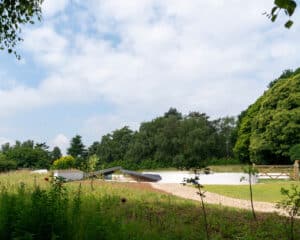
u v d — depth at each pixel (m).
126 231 5.40
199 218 9.23
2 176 18.44
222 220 8.99
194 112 70.38
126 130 75.19
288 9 3.48
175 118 65.56
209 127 65.81
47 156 56.78
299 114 39.00
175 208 10.75
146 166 60.78
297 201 6.59
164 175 31.31
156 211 9.70
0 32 10.15
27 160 52.84
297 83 40.97
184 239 6.94
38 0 10.38
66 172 23.39
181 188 20.22
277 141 40.59
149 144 64.12
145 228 6.30
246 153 48.44
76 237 4.59
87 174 21.50
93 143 79.50
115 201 10.33
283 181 26.89
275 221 9.25
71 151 76.81
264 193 18.45
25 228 4.29
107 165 63.00
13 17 10.11
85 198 8.41
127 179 29.47
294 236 7.55
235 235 7.54
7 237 4.34
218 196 17.14
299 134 38.97
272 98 42.28
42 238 4.32
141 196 13.11
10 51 10.52
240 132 49.56
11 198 5.35
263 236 7.61
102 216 5.67
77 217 5.05
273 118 40.59
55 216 4.61
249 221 9.34
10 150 54.75
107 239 4.84
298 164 29.83
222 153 64.38
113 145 73.81
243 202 15.00
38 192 5.29
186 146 58.59
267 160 42.66
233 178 25.95
